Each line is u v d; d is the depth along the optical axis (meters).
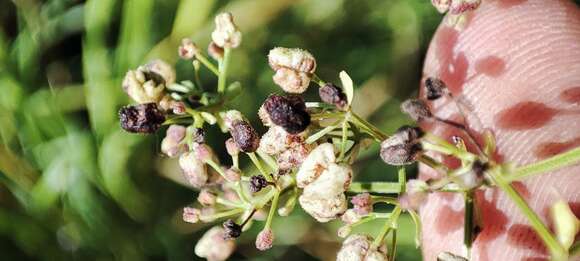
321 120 0.11
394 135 0.11
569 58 0.14
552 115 0.13
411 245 0.15
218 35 0.12
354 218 0.11
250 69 0.16
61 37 0.17
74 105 0.16
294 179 0.11
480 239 0.13
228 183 0.12
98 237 0.16
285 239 0.16
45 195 0.16
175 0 0.17
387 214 0.11
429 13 0.17
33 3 0.16
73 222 0.16
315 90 0.17
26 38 0.16
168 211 0.16
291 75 0.11
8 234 0.16
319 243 0.16
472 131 0.14
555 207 0.11
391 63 0.17
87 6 0.16
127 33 0.16
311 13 0.17
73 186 0.16
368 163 0.16
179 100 0.12
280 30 0.17
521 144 0.13
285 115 0.11
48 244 0.16
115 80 0.16
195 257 0.16
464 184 0.10
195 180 0.11
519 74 0.14
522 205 0.10
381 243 0.11
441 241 0.13
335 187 0.11
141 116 0.11
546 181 0.13
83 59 0.16
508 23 0.14
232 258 0.16
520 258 0.13
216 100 0.12
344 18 0.17
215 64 0.16
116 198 0.16
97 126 0.16
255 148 0.11
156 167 0.16
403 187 0.11
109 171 0.16
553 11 0.14
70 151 0.16
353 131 0.11
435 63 0.15
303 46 0.17
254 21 0.16
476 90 0.14
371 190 0.11
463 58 0.14
